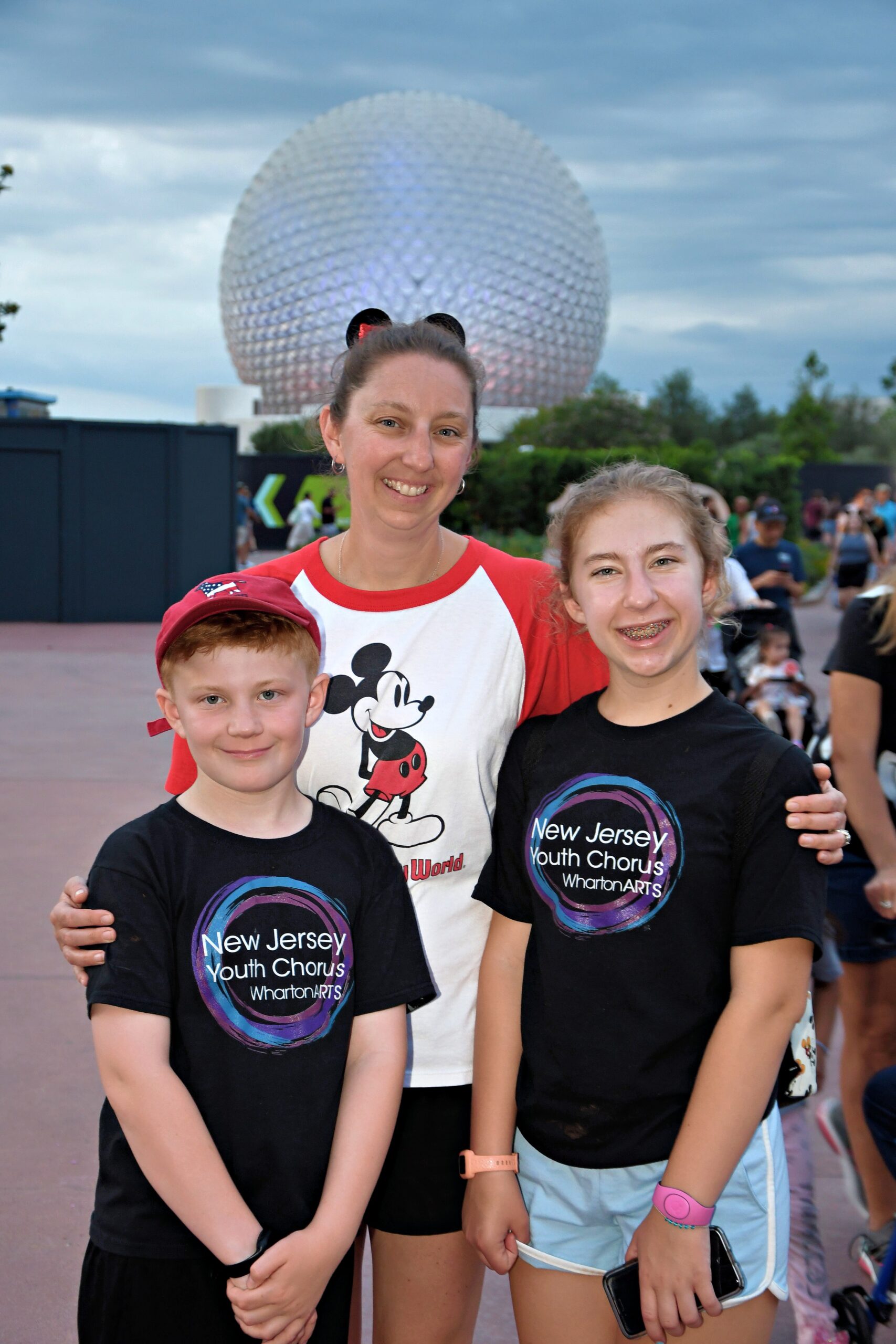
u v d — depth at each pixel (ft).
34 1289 8.28
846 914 9.12
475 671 6.89
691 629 6.15
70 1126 10.32
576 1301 6.26
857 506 60.13
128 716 28.86
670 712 6.27
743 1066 5.62
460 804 6.81
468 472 7.34
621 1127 5.96
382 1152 5.69
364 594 6.95
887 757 8.70
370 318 7.50
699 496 6.45
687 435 192.65
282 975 5.72
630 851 5.95
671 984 5.86
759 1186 5.95
